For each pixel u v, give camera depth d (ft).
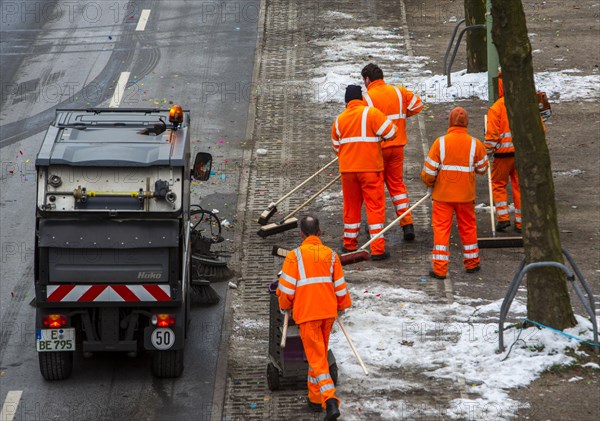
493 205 94.17
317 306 62.44
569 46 143.13
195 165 75.20
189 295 75.82
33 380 70.13
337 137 85.56
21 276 86.43
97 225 66.03
